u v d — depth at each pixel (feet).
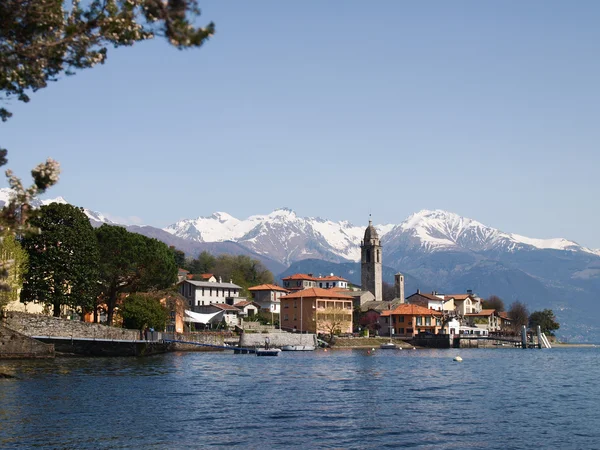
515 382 307.99
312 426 172.45
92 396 212.43
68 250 391.04
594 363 492.13
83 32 80.84
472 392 258.57
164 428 164.14
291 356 511.81
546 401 233.55
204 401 212.84
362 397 234.17
